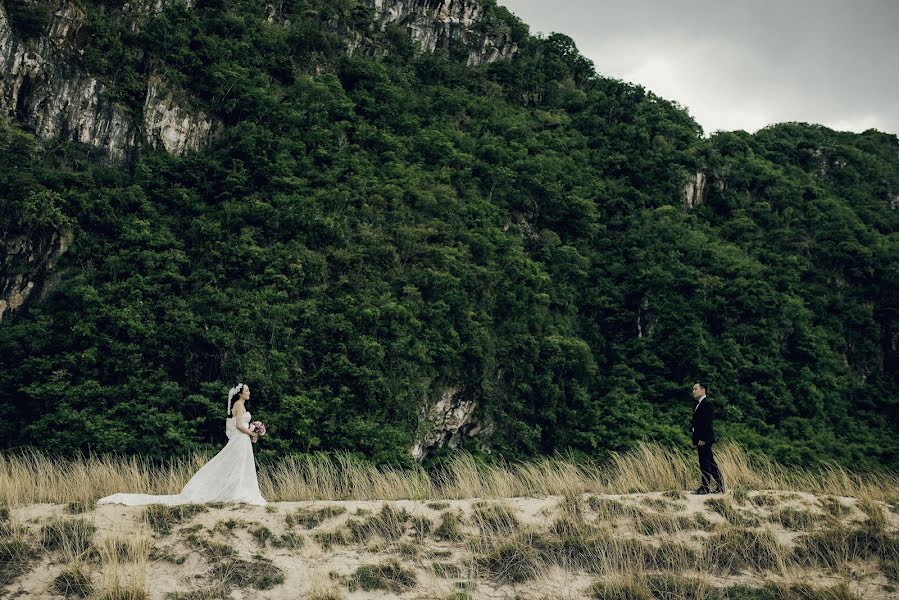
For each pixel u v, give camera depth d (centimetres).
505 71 8950
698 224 7306
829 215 7938
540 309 5416
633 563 839
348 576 788
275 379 3819
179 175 5425
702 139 8988
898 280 7112
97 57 5869
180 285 4478
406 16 9288
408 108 7056
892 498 1058
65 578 743
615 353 5738
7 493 935
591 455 4459
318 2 8106
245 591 753
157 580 759
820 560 862
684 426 4634
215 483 932
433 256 5138
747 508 965
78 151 5453
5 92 5262
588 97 9075
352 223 5234
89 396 3631
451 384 4509
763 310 5972
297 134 5922
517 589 797
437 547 865
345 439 3578
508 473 1149
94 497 982
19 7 5522
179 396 3741
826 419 5309
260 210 5006
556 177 6994
